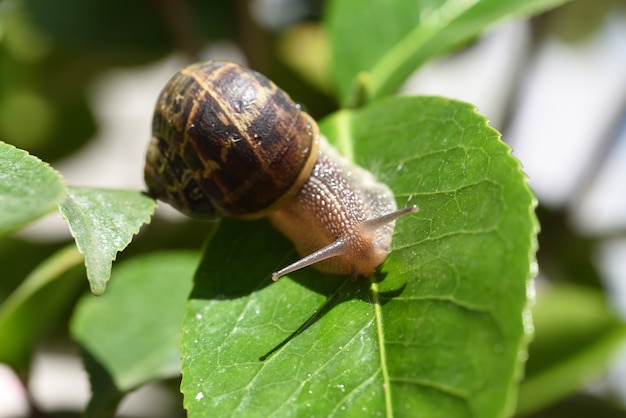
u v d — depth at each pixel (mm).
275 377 144
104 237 144
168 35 227
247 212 174
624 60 284
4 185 135
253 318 153
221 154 170
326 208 170
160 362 188
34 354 192
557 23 259
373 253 152
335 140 176
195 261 205
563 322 205
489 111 271
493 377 130
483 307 135
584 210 252
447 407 132
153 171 179
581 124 313
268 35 236
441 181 152
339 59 193
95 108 258
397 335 141
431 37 190
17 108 246
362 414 136
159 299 199
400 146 164
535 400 197
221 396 143
